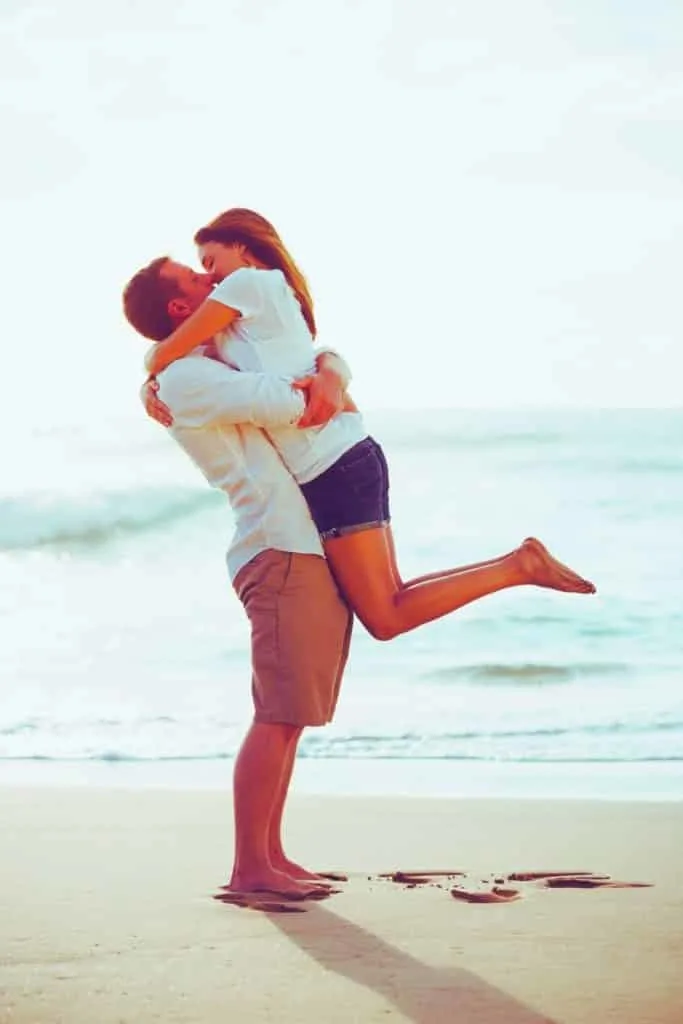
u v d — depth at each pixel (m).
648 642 14.08
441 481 22.61
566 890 5.26
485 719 10.87
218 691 12.28
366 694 12.01
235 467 5.34
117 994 3.96
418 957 4.31
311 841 6.35
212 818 6.92
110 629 15.35
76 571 19.12
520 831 6.58
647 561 18.11
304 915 4.87
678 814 7.02
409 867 5.77
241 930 4.66
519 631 14.52
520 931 4.62
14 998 3.94
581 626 14.80
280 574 5.25
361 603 5.34
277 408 5.15
